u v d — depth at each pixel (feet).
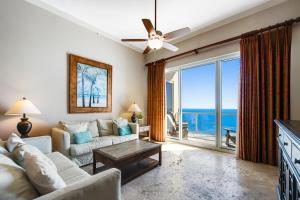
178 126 15.42
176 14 10.51
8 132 8.54
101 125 11.97
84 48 12.00
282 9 9.12
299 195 3.20
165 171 8.46
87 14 10.66
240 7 9.77
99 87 12.91
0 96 8.27
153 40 7.84
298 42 8.59
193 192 6.50
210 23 11.64
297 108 8.55
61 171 5.40
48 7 9.89
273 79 9.21
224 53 11.66
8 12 8.48
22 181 3.22
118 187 3.82
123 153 7.54
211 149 12.61
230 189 6.71
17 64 8.80
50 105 10.12
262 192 6.47
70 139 9.38
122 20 11.39
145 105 17.63
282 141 5.11
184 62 14.20
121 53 15.01
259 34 9.76
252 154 9.75
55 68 10.37
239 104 10.42
